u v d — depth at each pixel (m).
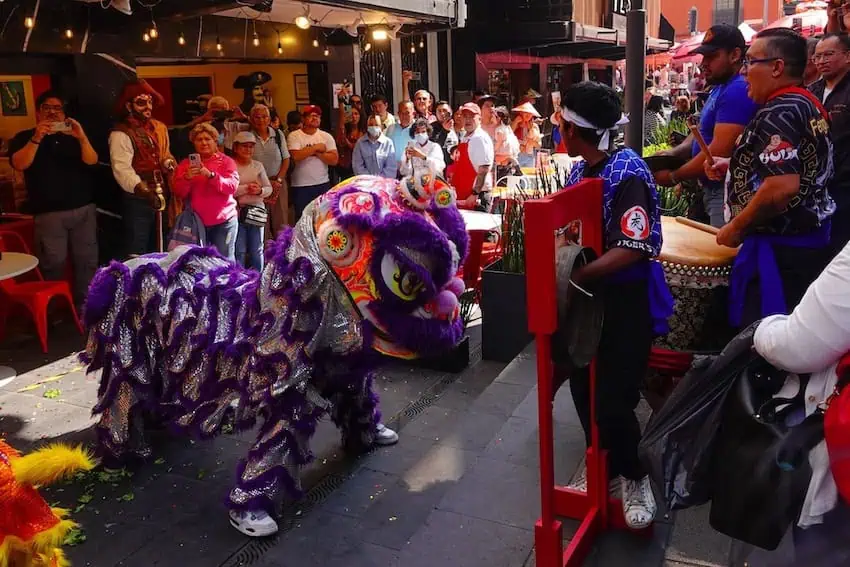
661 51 17.78
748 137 2.94
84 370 5.14
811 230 2.95
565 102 2.66
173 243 6.06
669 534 2.93
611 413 2.78
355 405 3.84
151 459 3.91
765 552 2.12
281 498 3.28
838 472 1.77
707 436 2.21
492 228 5.60
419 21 7.87
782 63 2.86
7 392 4.79
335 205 3.08
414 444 4.03
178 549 3.14
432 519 3.12
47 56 6.09
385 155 8.28
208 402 3.43
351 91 9.34
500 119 8.98
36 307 5.44
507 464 3.53
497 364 5.19
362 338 3.09
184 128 7.38
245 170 6.76
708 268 3.16
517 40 11.95
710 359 2.26
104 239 6.59
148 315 3.55
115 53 6.38
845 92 3.91
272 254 3.25
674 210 5.09
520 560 2.84
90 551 3.14
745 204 3.05
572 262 2.34
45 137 5.87
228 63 9.25
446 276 3.05
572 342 2.48
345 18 7.86
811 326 1.80
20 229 6.21
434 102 11.07
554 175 6.35
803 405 1.99
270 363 3.15
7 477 2.05
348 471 3.75
